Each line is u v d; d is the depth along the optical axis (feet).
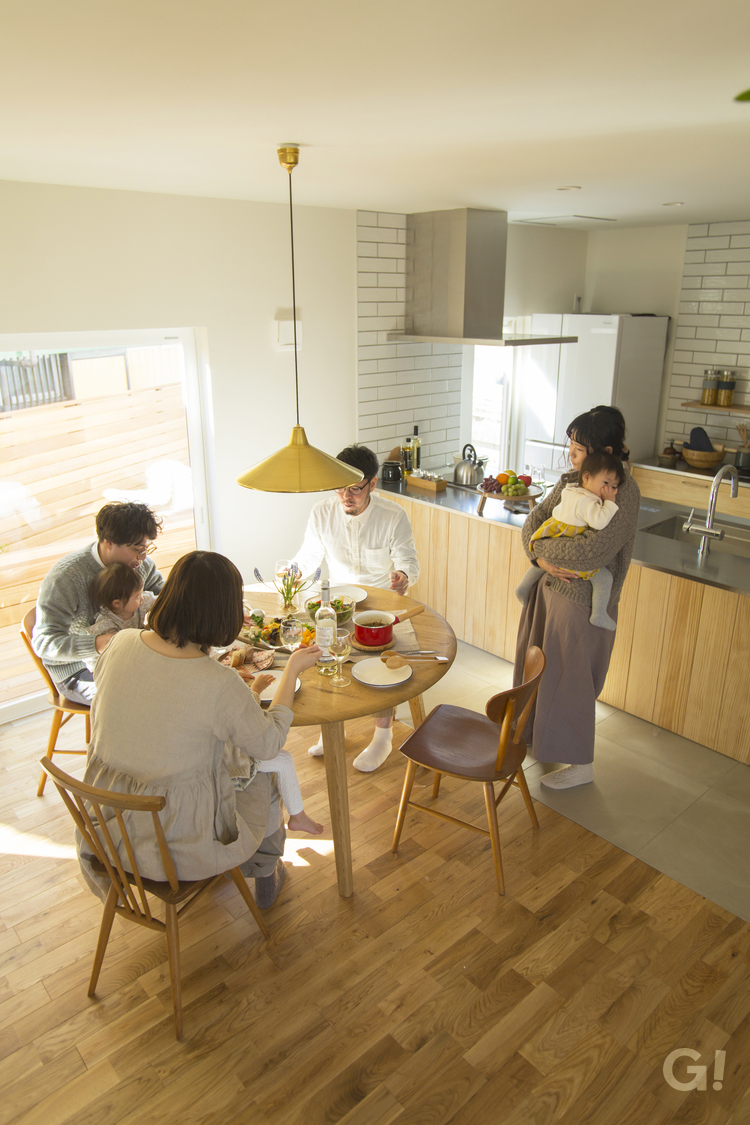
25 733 11.33
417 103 5.87
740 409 16.28
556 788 9.96
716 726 10.64
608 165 8.73
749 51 4.65
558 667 9.58
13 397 10.92
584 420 9.02
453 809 9.57
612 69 5.01
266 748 6.34
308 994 6.97
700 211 13.96
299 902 8.05
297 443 7.44
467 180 9.95
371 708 7.38
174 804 6.15
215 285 12.26
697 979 7.13
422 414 16.01
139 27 4.18
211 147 7.69
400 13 3.99
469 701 12.07
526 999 6.91
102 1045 6.50
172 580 5.75
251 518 13.94
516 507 13.33
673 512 13.10
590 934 7.64
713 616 10.27
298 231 12.98
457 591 13.98
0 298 10.23
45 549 11.79
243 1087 6.13
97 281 11.02
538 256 17.84
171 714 5.88
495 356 17.46
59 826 9.29
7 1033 6.61
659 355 17.53
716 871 8.54
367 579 10.62
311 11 3.94
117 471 12.29
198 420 13.01
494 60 4.79
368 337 14.48
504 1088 6.11
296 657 7.25
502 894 8.14
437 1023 6.66
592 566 8.97
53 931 7.72
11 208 10.04
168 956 6.77
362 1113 5.91
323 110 6.08
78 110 6.11
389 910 7.94
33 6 3.84
